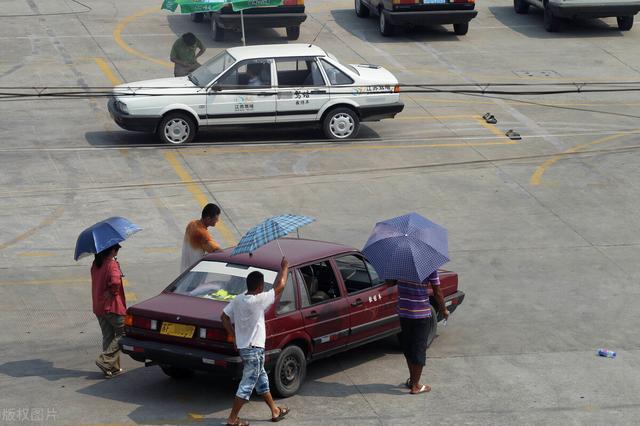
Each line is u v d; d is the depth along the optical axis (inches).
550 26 1491.1
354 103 1039.6
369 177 944.9
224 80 1015.0
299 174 947.3
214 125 1018.1
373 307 566.6
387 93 1048.2
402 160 996.6
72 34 1411.2
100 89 1181.1
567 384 558.9
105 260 545.0
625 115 1160.2
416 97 1209.4
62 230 800.9
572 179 959.6
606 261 778.2
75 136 1040.2
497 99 1202.6
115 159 970.7
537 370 579.8
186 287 533.6
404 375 567.8
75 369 566.3
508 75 1285.7
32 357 582.2
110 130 1066.1
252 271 525.3
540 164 997.8
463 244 802.2
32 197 866.1
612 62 1353.3
